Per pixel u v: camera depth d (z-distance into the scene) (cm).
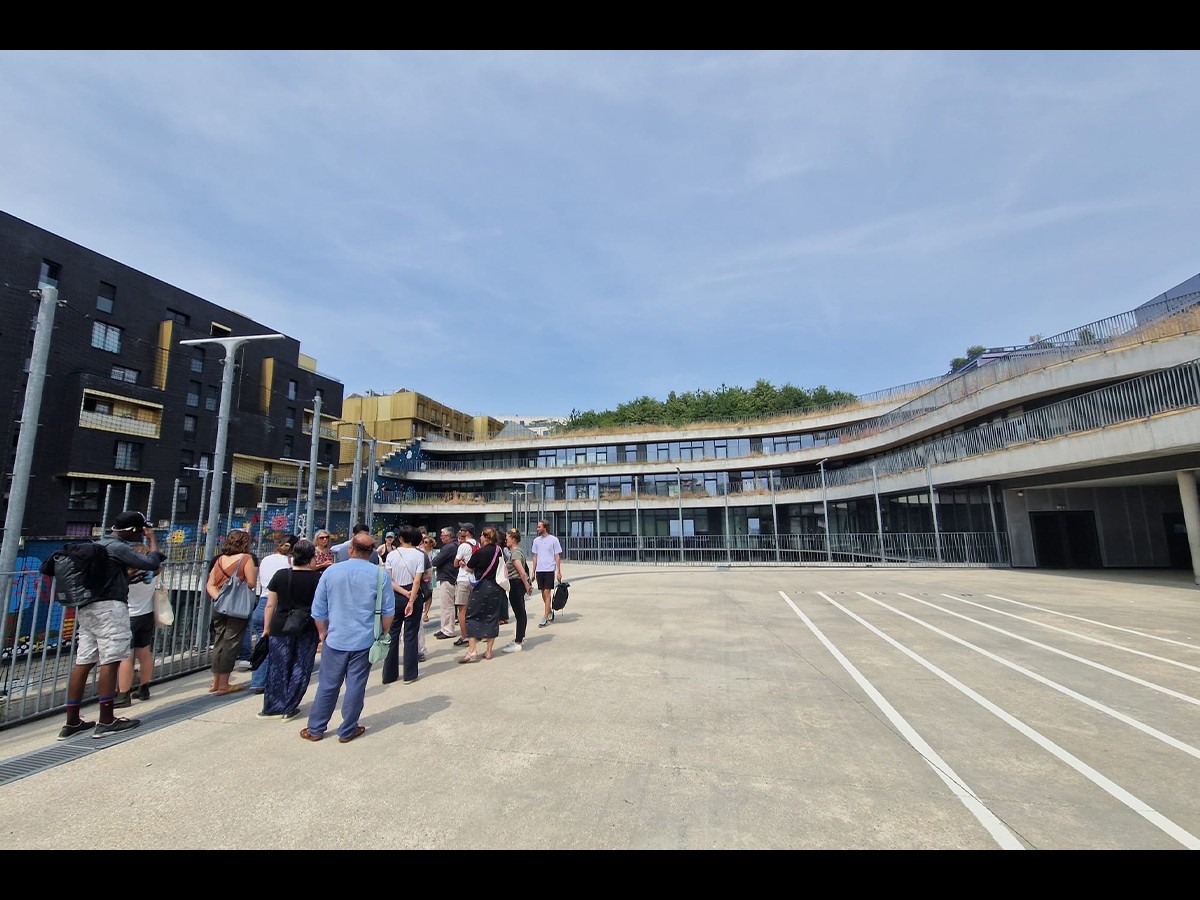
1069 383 2005
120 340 3781
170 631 751
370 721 536
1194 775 411
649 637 933
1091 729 505
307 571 580
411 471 5178
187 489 4059
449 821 347
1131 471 1834
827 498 3453
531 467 5091
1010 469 2036
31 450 632
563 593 1091
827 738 484
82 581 518
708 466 4419
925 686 642
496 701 592
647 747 464
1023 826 340
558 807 364
